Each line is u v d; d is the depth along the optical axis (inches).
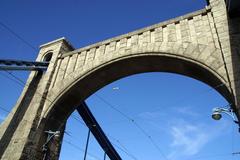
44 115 904.9
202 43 748.6
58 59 1059.9
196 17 823.1
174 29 844.6
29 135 847.7
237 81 595.8
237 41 660.7
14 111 966.4
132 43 907.4
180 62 778.2
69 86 932.6
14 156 809.5
